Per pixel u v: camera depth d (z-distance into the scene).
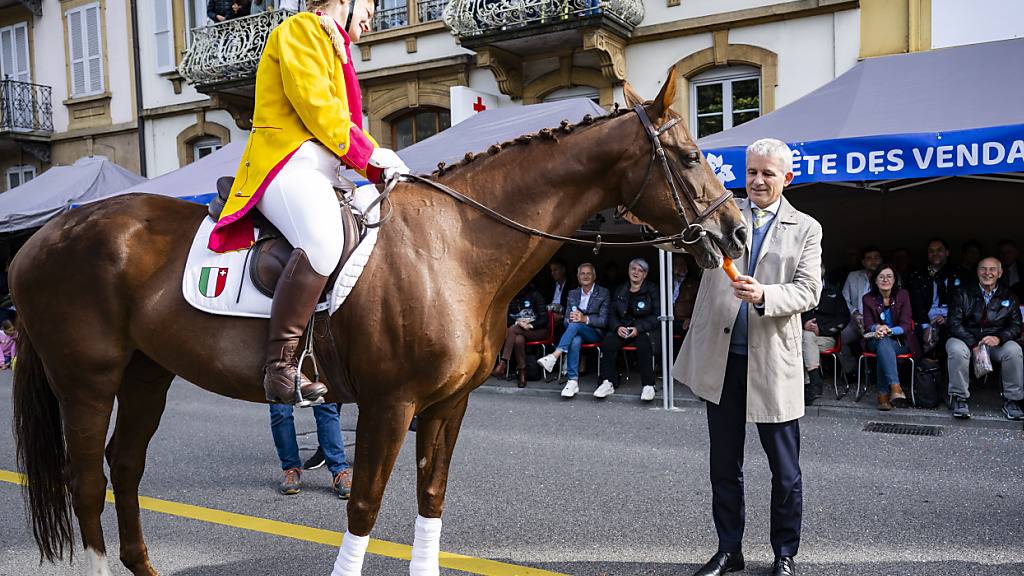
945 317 7.41
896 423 6.88
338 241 2.69
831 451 5.86
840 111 7.42
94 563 3.20
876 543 3.89
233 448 6.29
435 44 12.74
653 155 2.82
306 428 7.20
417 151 9.03
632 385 8.97
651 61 11.27
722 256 2.91
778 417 3.22
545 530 4.16
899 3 9.62
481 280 2.88
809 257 3.23
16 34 17.31
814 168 6.68
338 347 2.80
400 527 4.29
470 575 3.57
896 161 6.36
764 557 3.71
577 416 7.43
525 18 11.01
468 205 2.91
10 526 4.38
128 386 3.33
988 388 8.05
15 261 3.20
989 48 8.05
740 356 3.33
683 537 4.02
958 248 9.70
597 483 5.05
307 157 2.79
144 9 15.58
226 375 2.90
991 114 6.48
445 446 3.11
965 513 4.34
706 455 5.80
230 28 13.44
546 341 9.29
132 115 16.03
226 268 2.88
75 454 3.13
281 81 2.79
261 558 3.85
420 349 2.72
